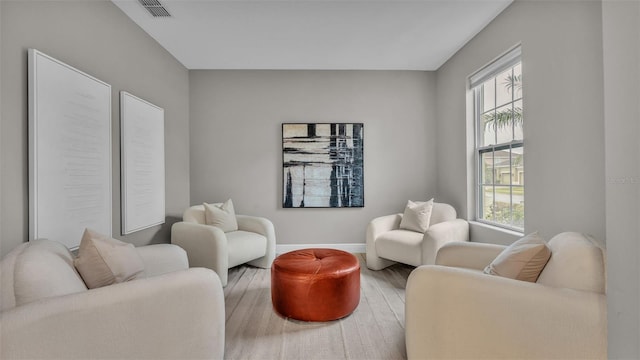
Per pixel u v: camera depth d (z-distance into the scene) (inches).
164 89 128.3
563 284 46.5
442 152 149.8
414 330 56.7
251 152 154.5
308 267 85.7
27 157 65.9
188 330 53.4
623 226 29.4
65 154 74.0
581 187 72.7
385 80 156.6
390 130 156.9
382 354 68.8
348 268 86.7
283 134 154.1
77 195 77.7
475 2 95.7
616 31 30.0
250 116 154.5
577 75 73.2
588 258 45.6
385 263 130.5
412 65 149.9
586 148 71.4
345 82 156.1
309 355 68.4
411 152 157.0
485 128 121.0
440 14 102.6
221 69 153.4
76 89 77.4
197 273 56.0
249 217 135.5
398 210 157.0
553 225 80.9
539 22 84.5
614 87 30.2
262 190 154.9
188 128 151.3
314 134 154.7
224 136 153.9
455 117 136.3
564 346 43.2
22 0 65.3
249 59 140.5
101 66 89.5
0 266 45.0
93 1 86.3
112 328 45.0
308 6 97.2
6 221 62.0
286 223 155.6
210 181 153.6
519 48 94.8
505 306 47.5
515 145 102.3
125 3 95.0
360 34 116.3
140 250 78.0
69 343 41.4
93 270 54.6
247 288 108.5
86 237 56.0
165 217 128.3
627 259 29.1
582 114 72.1
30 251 48.3
